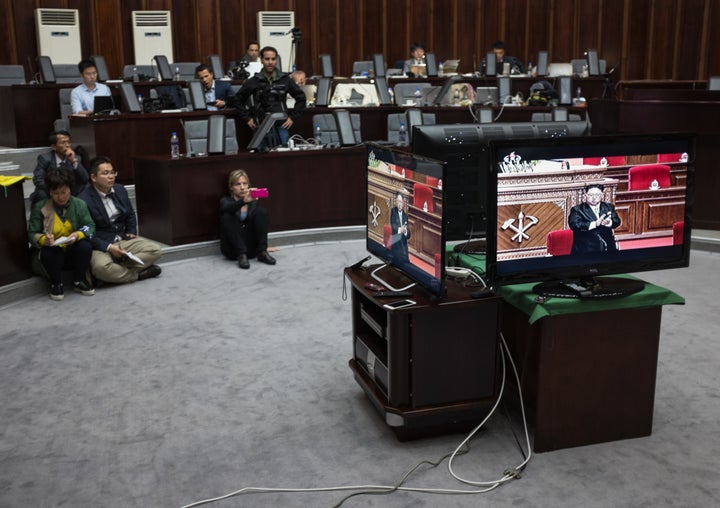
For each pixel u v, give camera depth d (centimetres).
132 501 270
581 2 1591
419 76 1290
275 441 315
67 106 937
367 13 1562
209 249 641
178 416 339
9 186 509
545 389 298
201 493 275
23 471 291
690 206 302
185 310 495
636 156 292
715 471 288
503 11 1595
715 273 578
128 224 577
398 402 306
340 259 630
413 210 303
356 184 711
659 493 272
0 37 1276
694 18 1532
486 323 305
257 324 466
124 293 534
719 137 675
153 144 827
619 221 296
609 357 303
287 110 817
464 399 310
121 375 386
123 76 1284
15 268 518
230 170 648
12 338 441
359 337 348
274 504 268
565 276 294
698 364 395
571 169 287
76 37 1311
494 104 1011
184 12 1436
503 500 269
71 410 345
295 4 1511
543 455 302
